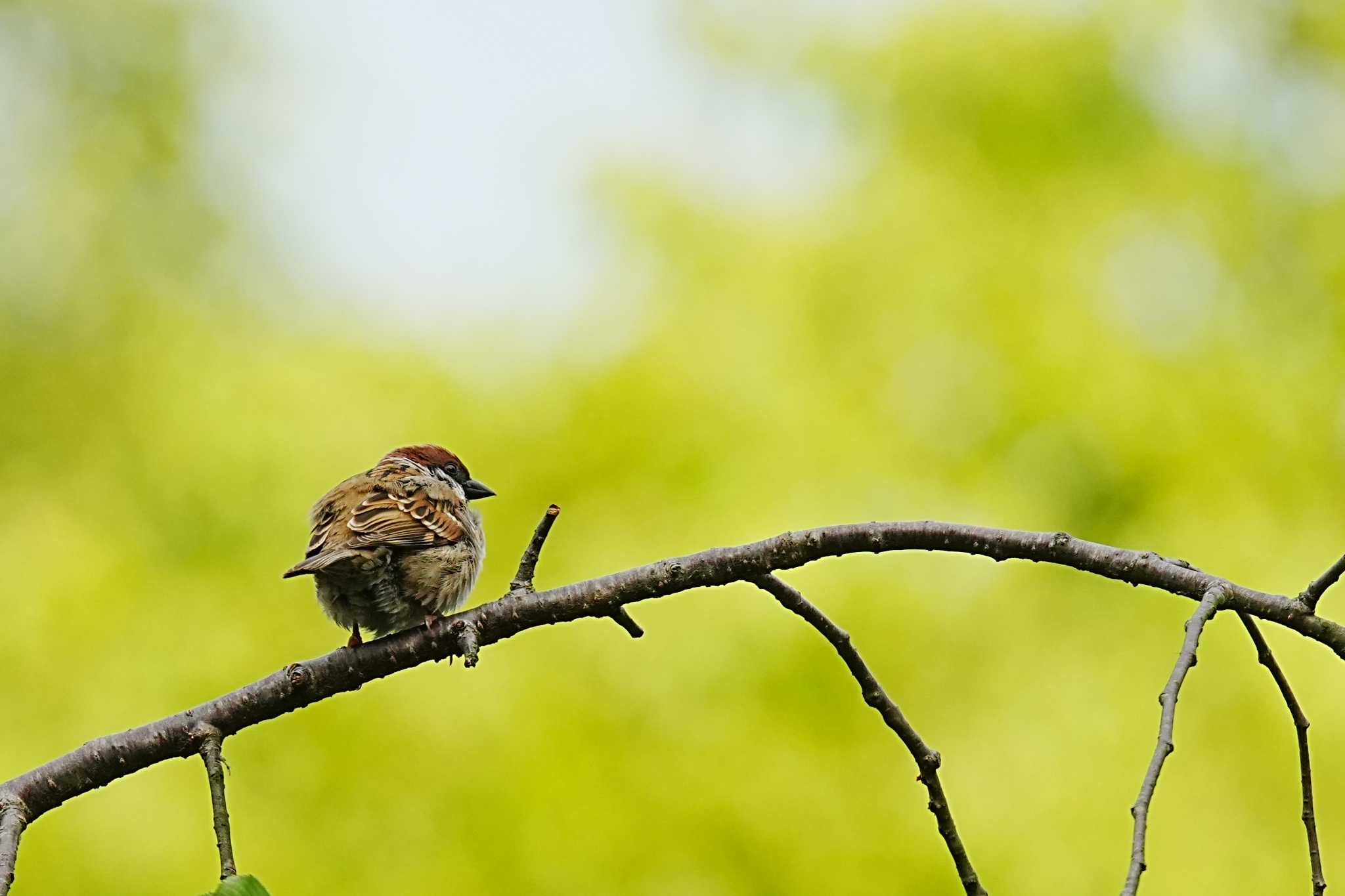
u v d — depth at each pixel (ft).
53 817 37.93
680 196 48.91
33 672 42.01
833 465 44.91
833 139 50.88
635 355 46.39
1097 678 42.19
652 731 39.52
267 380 47.26
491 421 45.57
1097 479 46.80
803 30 50.72
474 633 18.74
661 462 44.68
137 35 54.39
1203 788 40.73
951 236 47.60
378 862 38.34
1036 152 49.39
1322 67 51.29
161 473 45.98
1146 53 49.98
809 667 40.24
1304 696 41.29
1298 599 16.51
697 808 38.65
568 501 44.50
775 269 47.75
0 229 51.39
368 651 19.13
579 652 40.40
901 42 50.39
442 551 24.14
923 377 46.85
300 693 18.97
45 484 47.42
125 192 52.95
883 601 41.29
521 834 38.42
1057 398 46.11
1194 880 39.24
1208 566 44.80
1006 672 41.86
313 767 39.24
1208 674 42.19
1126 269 48.91
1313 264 48.78
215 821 17.69
